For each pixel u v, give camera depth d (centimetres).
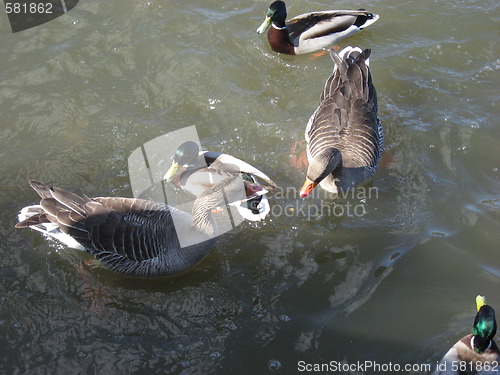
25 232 223
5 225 225
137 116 262
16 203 231
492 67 283
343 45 297
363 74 253
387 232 225
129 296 208
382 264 214
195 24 296
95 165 245
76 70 276
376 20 303
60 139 253
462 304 202
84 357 192
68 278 212
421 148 252
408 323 198
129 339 197
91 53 282
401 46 293
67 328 199
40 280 211
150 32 291
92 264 216
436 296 205
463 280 209
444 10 308
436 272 211
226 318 202
